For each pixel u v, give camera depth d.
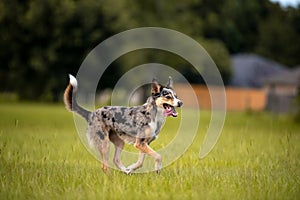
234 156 13.34
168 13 61.50
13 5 49.00
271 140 16.61
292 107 31.86
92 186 9.41
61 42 47.75
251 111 41.00
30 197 8.77
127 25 47.94
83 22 47.72
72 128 21.14
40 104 45.22
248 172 10.76
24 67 49.88
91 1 48.00
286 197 8.89
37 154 12.83
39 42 49.19
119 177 10.19
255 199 8.74
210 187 9.47
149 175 10.51
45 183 9.61
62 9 47.59
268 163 11.99
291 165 11.66
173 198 8.74
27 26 48.44
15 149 13.16
